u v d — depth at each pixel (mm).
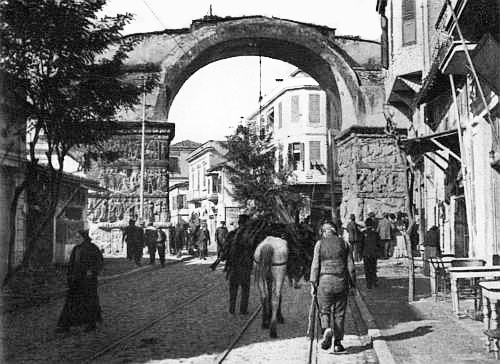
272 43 40188
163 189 37438
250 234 12773
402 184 37625
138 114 37750
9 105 14734
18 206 20891
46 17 13805
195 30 39188
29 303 14461
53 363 8359
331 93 42906
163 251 28125
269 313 10977
